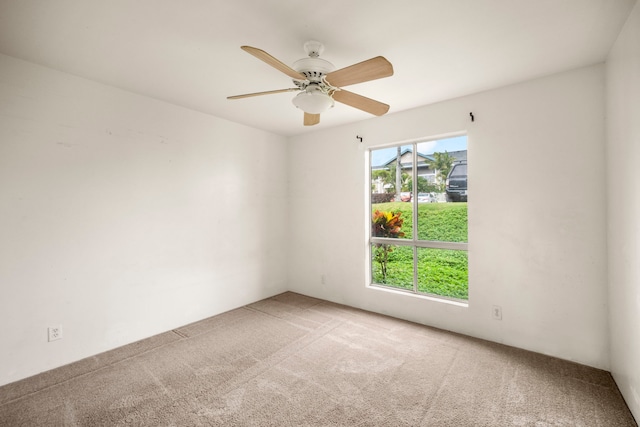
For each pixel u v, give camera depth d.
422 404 1.90
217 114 3.40
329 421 1.76
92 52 2.07
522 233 2.58
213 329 3.07
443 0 1.54
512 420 1.75
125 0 1.53
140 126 2.82
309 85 1.95
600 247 2.25
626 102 1.77
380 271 3.64
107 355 2.53
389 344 2.71
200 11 1.62
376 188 3.67
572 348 2.37
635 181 1.66
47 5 1.56
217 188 3.51
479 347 2.63
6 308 2.11
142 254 2.85
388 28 1.79
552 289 2.45
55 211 2.33
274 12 1.63
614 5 1.59
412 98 2.90
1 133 2.08
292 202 4.38
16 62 2.14
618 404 1.87
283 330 3.04
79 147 2.45
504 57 2.14
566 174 2.37
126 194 2.73
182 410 1.86
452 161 3.13
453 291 3.12
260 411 1.84
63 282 2.37
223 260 3.58
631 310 1.76
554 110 2.41
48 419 1.78
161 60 2.18
